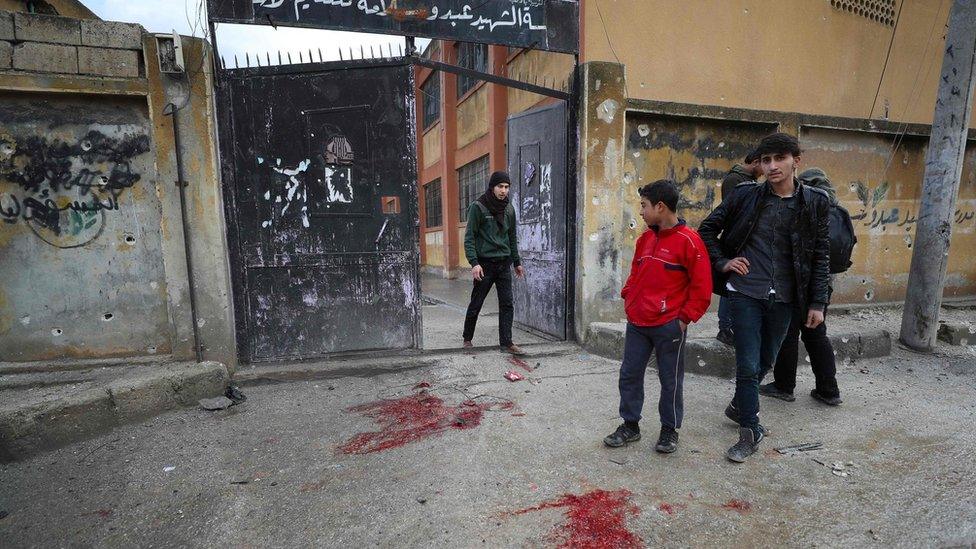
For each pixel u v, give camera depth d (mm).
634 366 3064
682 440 3184
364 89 4344
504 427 3359
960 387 4234
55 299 3904
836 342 4820
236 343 4293
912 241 6625
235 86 4121
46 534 2340
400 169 4465
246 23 3957
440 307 8336
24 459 3051
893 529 2279
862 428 3367
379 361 4465
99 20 3705
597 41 6605
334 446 3127
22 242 3812
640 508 2443
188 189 3934
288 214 4320
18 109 3715
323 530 2312
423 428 3354
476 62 11969
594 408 3674
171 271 3990
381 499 2547
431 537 2242
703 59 7168
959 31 4742
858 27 8125
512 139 5988
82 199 3883
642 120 5246
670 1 6910
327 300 4477
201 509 2502
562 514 2395
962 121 4789
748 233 3008
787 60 7691
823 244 2965
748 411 2965
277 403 3826
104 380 3631
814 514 2400
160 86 3822
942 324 5438
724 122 5555
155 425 3473
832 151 6062
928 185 5027
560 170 5137
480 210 4758
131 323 4059
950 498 2520
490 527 2305
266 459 2984
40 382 3590
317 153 4312
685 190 5500
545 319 5555
